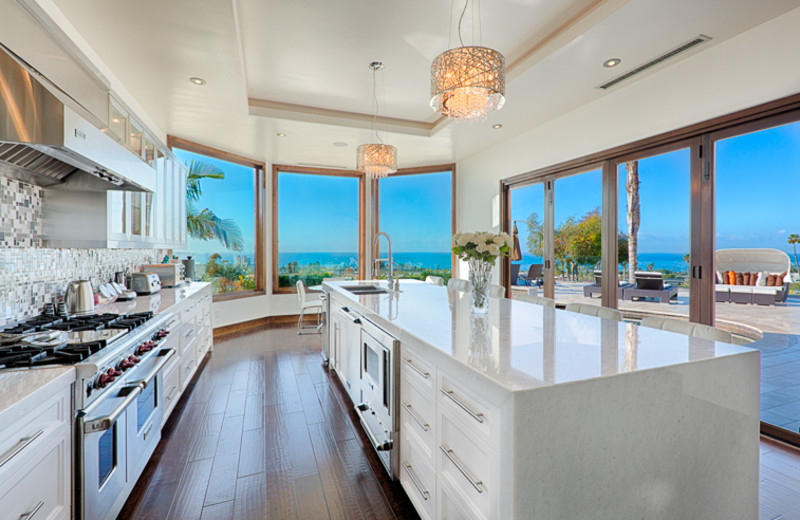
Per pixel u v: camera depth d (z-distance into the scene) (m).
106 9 2.29
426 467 1.63
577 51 2.91
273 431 2.62
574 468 1.08
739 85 2.70
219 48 2.73
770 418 2.57
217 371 3.87
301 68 3.53
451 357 1.33
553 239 4.60
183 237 4.36
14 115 1.46
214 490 1.98
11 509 1.03
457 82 2.37
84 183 2.42
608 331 1.73
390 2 2.62
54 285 2.33
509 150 5.16
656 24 2.57
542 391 1.04
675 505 1.24
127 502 1.88
